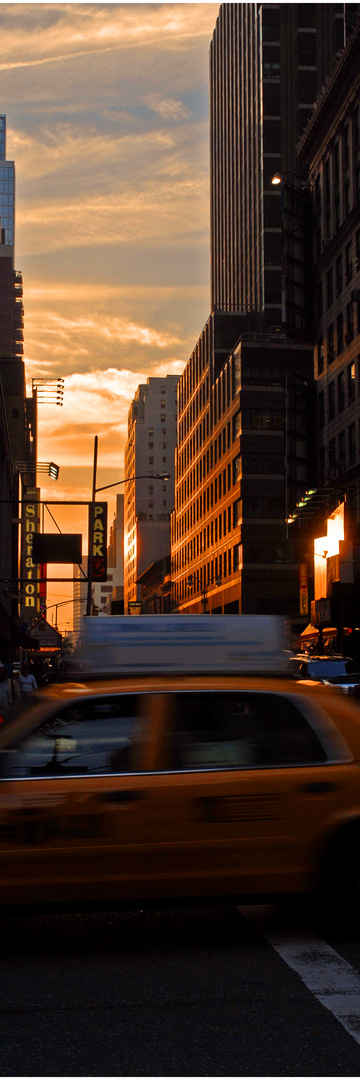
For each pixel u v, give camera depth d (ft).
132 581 603.67
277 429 273.95
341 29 315.58
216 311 326.24
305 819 19.71
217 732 20.29
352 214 179.93
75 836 18.99
